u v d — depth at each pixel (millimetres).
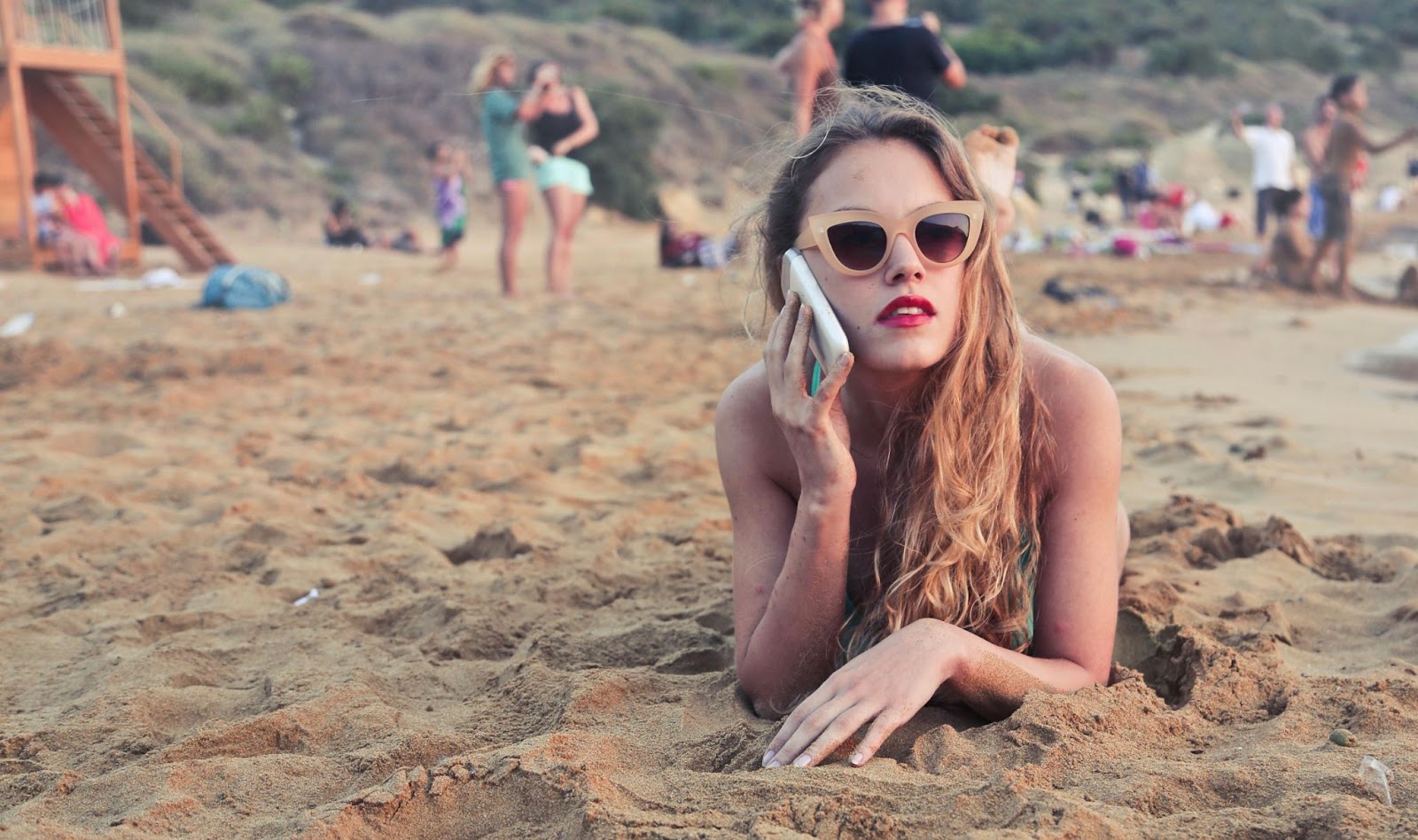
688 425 5586
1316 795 1610
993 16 62375
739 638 2217
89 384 6848
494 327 9219
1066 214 31375
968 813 1621
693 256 15070
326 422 5680
